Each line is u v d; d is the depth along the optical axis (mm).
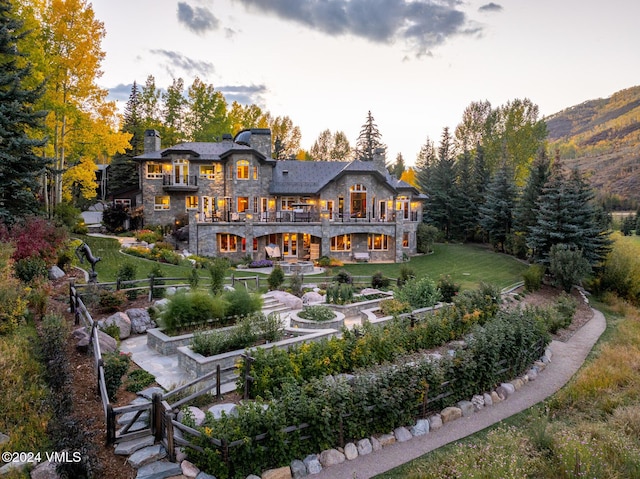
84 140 25812
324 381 7754
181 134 58500
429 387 8969
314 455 7035
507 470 6293
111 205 38406
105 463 6113
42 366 8141
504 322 12258
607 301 25719
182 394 8469
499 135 57469
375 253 35156
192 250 30812
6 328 9297
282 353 8891
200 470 6203
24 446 6129
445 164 50500
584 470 6449
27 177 16641
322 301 18656
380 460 7355
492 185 42594
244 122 64188
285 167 39656
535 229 29266
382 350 10312
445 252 40031
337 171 39438
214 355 10008
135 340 12664
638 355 13836
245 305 13602
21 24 17125
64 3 22531
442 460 7188
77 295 12758
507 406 9992
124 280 16469
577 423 9016
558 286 25797
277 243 34219
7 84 16484
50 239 17453
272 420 6605
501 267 32500
